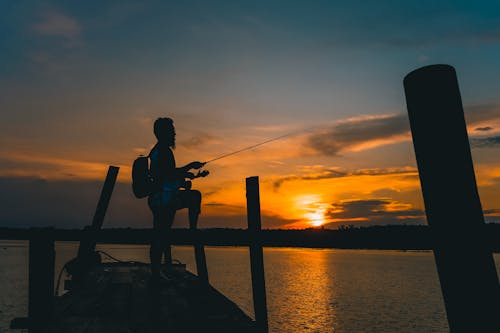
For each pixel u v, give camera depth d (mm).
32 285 3141
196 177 5078
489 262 1377
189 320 3256
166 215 4898
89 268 7004
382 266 109125
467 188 1395
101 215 7441
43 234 3219
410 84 1505
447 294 1416
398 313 39281
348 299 47500
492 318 1340
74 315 3391
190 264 89500
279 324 34656
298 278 73312
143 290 4652
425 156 1450
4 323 30500
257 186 4398
